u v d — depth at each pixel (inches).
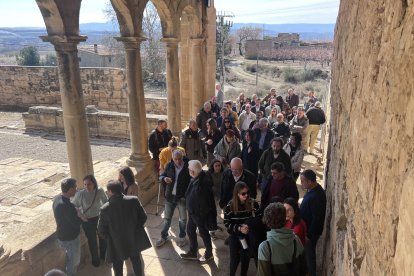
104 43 1456.7
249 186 182.1
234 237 163.6
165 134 282.7
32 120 585.3
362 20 106.3
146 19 1136.8
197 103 415.8
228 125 293.6
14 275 148.6
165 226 212.2
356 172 89.3
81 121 201.3
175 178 204.8
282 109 418.6
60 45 185.5
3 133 572.7
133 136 271.1
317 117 384.5
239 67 1759.4
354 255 76.7
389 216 51.7
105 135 550.9
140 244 161.6
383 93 63.2
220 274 186.4
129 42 252.7
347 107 127.3
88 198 180.7
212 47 470.6
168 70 334.0
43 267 165.3
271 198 168.6
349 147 110.0
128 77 261.1
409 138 44.3
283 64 1686.8
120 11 243.3
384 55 65.8
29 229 174.2
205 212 181.2
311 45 1972.2
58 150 488.7
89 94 686.5
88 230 183.2
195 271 189.2
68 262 168.2
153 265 194.9
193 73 410.0
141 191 261.0
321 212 153.6
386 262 52.2
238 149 245.8
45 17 180.4
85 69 671.1
